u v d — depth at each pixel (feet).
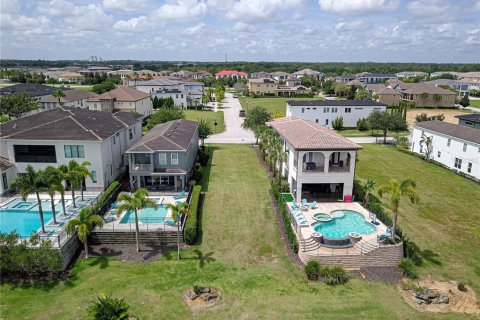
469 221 132.16
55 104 321.73
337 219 127.13
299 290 92.17
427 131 213.25
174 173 150.51
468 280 98.37
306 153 148.97
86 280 95.30
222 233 120.78
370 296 90.58
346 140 143.13
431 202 148.66
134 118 199.93
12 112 266.98
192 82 517.55
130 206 106.11
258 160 210.38
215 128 312.91
